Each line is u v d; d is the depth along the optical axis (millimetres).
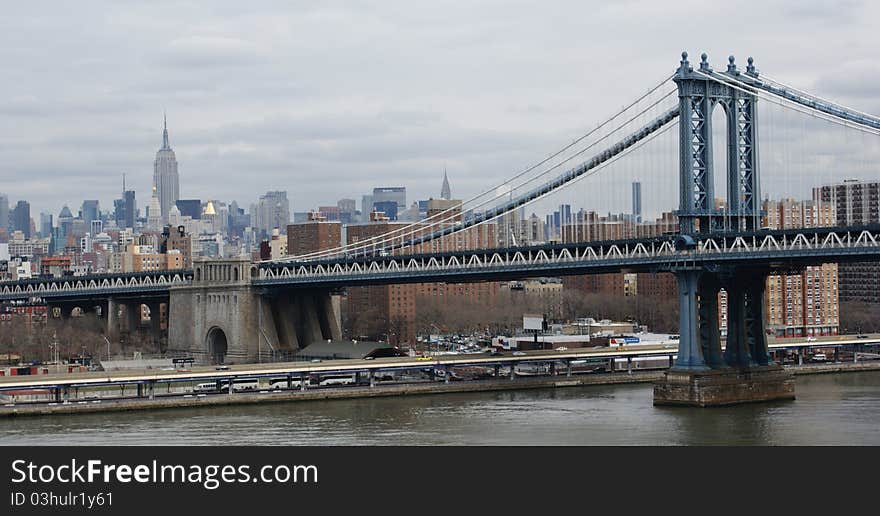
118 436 187500
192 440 183750
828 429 189125
